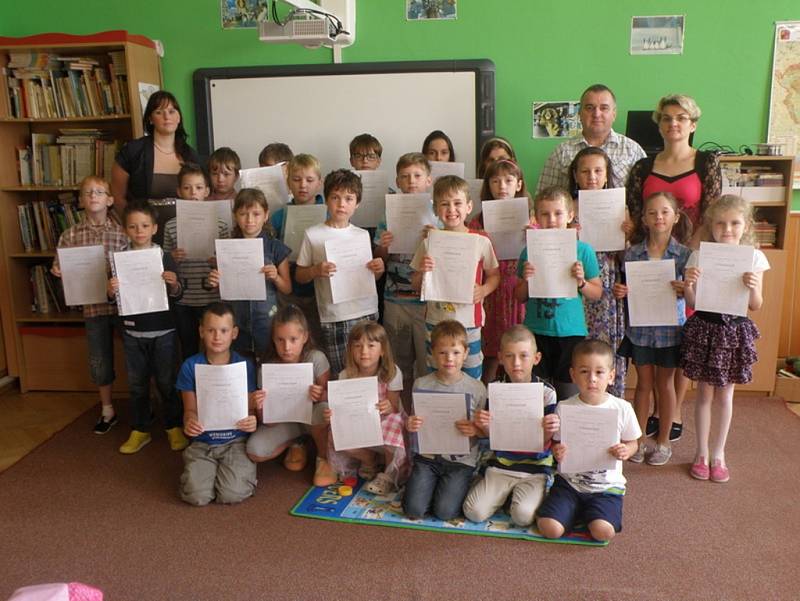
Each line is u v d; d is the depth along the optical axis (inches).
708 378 98.8
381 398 99.3
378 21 144.9
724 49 139.5
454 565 81.0
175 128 129.1
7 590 78.2
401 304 114.0
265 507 96.2
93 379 126.6
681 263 103.6
